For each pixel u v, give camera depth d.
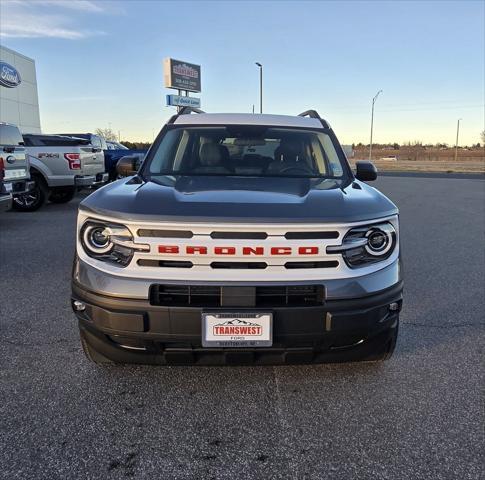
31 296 4.66
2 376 3.09
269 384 3.03
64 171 10.82
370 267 2.59
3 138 8.20
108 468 2.27
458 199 14.70
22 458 2.32
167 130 4.14
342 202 2.71
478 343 3.67
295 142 4.02
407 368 3.25
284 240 2.44
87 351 3.02
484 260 6.36
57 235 7.83
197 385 3.01
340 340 2.61
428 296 4.79
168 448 2.42
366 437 2.51
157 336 2.48
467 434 2.53
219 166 3.81
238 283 2.42
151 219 2.44
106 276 2.50
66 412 2.70
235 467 2.29
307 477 2.22
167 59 40.41
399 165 55.78
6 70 25.78
